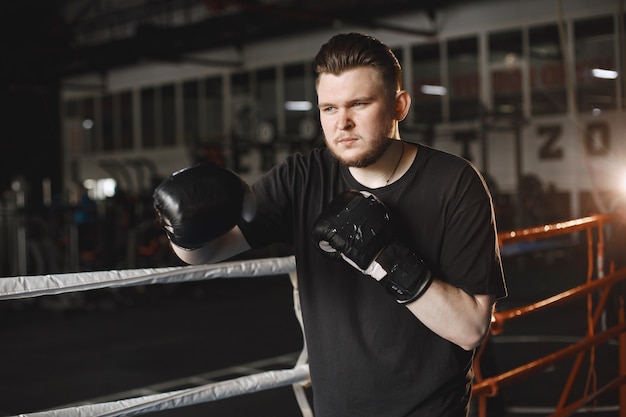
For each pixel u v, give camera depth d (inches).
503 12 502.3
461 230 54.6
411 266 50.4
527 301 303.4
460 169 55.7
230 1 434.0
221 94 660.1
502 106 508.4
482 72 516.1
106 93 762.8
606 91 461.7
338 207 51.2
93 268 359.9
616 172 460.4
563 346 214.8
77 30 780.0
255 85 635.5
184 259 57.3
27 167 653.3
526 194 446.3
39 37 532.7
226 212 47.8
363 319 56.4
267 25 579.2
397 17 554.6
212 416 156.5
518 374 91.7
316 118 507.2
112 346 241.6
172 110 700.7
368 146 52.4
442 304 50.9
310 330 58.6
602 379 173.8
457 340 52.4
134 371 205.2
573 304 290.2
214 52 662.5
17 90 641.0
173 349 233.9
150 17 714.2
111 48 554.9
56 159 668.1
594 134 470.3
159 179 494.0
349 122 52.2
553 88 485.1
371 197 51.6
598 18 461.1
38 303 331.3
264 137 502.0
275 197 59.9
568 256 431.8
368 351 56.2
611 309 161.6
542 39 486.3
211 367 207.8
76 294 324.5
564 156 483.5
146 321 290.7
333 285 57.4
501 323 88.7
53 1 557.9
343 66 51.4
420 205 55.9
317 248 52.4
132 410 58.7
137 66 727.7
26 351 236.4
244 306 323.0
